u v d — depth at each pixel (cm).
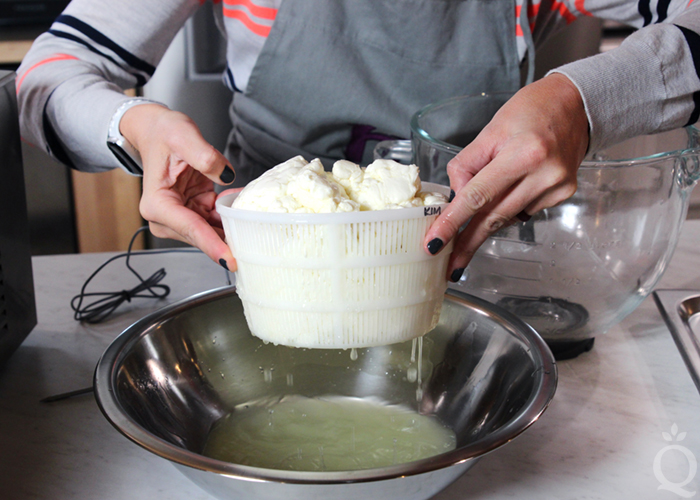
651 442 63
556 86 61
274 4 102
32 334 82
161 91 180
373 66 104
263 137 117
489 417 62
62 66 86
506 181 54
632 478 58
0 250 71
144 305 90
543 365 57
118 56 95
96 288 95
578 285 71
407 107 107
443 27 102
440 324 73
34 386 71
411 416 68
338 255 50
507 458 60
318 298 52
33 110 86
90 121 78
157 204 66
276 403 71
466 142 90
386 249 51
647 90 64
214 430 66
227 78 116
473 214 53
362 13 101
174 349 68
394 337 55
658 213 67
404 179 54
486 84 106
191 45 174
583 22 168
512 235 70
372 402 71
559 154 57
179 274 100
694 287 95
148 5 95
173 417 63
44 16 191
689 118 69
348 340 54
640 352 79
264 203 52
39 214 188
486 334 69
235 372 72
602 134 64
